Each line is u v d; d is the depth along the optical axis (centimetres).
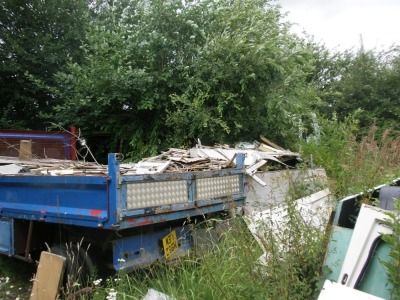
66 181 368
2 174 457
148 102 797
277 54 842
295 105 881
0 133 684
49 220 391
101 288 350
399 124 1416
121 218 331
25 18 1259
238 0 870
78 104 874
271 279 294
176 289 348
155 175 366
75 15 1323
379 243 253
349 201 337
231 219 415
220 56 816
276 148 812
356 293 223
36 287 365
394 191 320
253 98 820
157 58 841
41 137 735
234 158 496
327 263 280
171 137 826
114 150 930
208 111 793
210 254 385
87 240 387
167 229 407
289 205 349
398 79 1574
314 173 565
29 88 1223
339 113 1625
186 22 838
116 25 940
